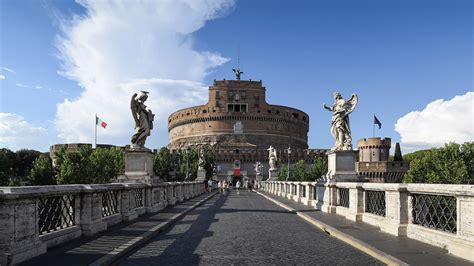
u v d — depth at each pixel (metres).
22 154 109.69
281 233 14.73
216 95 155.25
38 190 9.74
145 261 9.88
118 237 12.48
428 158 55.53
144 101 23.61
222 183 61.59
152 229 14.31
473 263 8.95
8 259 8.57
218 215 21.75
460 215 9.78
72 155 71.38
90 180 70.56
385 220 14.00
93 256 9.59
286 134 159.38
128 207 17.31
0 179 69.81
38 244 9.72
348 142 23.19
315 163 114.75
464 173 52.16
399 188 12.81
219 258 10.27
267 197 42.22
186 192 38.97
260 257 10.41
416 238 12.09
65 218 11.95
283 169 119.06
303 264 9.61
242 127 152.12
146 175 22.69
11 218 8.73
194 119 157.25
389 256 9.68
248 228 16.19
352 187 17.72
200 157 70.44
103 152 73.31
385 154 121.38
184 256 10.49
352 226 15.26
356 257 10.39
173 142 167.50
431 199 11.66
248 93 155.88
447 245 10.42
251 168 136.00
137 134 23.16
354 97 23.28
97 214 13.63
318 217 18.86
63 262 8.92
